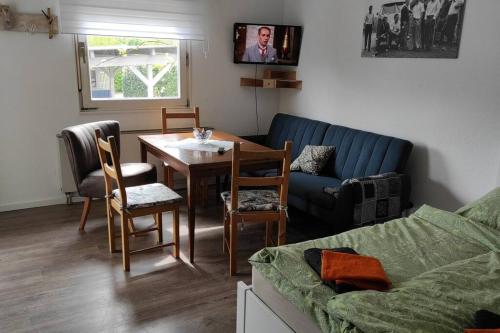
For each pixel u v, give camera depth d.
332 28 3.93
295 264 1.77
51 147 3.73
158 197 2.71
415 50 3.16
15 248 2.94
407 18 3.19
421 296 1.50
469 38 2.80
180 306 2.32
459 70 2.88
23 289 2.43
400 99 3.34
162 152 3.01
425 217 2.44
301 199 3.29
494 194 2.40
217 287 2.52
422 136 3.21
